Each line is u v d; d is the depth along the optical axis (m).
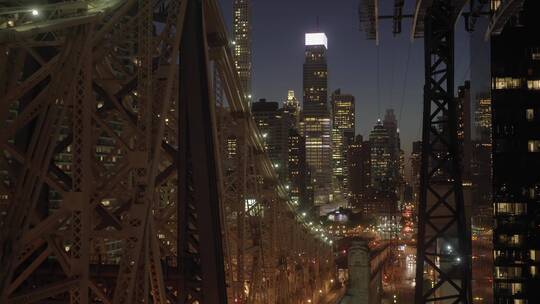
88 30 14.43
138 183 17.16
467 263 17.95
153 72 18.62
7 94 12.89
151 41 17.83
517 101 76.19
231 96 34.75
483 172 81.62
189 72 20.89
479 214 84.75
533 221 74.38
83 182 14.63
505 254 74.56
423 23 20.31
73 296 14.45
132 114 18.52
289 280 73.56
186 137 22.19
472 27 22.89
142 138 17.42
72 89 14.05
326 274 128.88
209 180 21.17
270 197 57.03
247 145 39.00
